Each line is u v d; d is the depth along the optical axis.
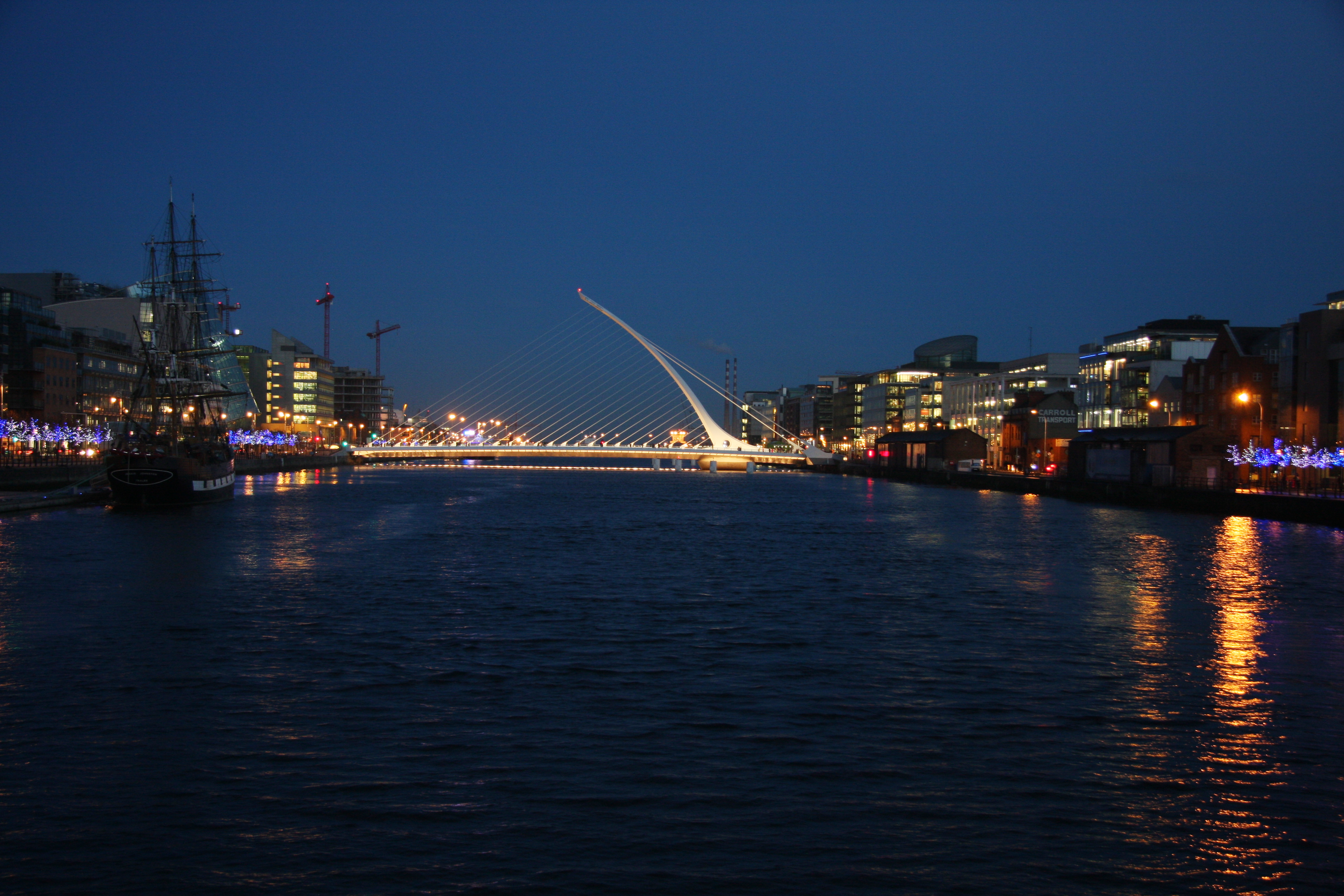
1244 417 126.19
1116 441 127.25
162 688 28.16
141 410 166.00
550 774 21.50
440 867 17.31
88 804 19.75
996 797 20.48
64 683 28.62
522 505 115.19
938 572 55.00
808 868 17.42
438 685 28.72
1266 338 131.75
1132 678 30.23
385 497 126.44
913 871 17.36
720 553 64.38
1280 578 52.72
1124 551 66.12
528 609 41.62
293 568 54.22
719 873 17.20
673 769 21.83
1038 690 28.73
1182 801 20.42
